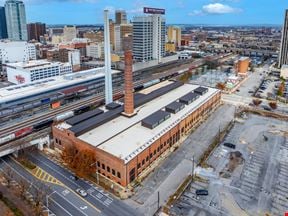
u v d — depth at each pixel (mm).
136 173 81438
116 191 75375
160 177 82312
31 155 94562
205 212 67375
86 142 85688
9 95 144375
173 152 97750
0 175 82062
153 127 97312
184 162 90812
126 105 106750
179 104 119062
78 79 181125
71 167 85312
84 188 76375
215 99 147625
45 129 111875
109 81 130000
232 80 195000
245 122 127812
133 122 102438
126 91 104812
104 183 79125
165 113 107625
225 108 148750
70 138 91062
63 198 71938
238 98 169000
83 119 101688
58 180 80000
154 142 88688
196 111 122062
